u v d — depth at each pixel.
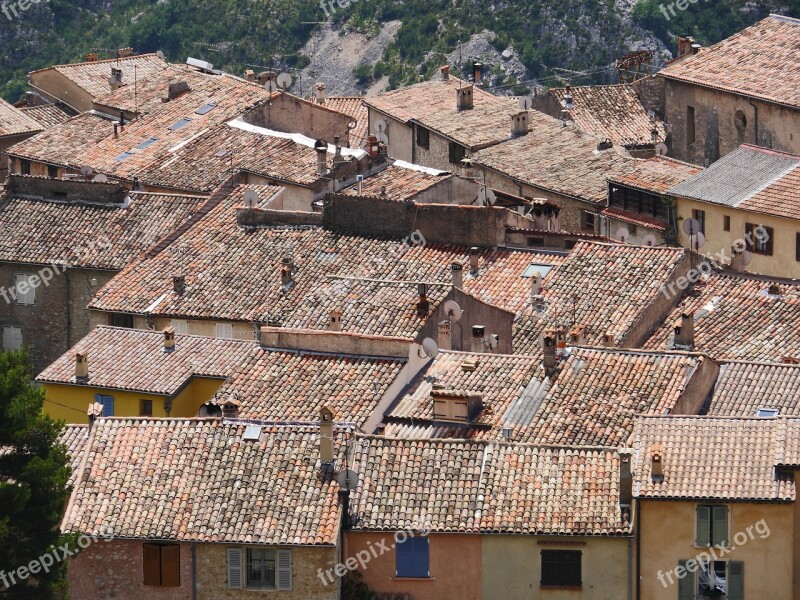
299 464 109.25
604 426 116.94
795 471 105.12
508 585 106.38
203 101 185.25
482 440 109.94
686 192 160.25
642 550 105.38
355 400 119.44
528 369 122.12
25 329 157.00
